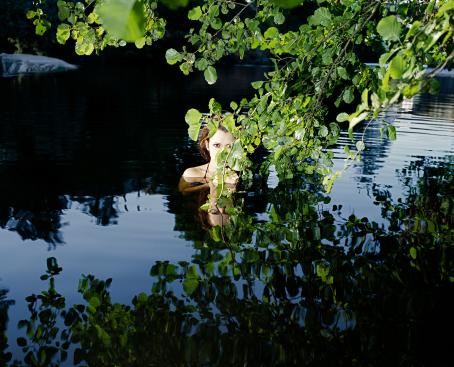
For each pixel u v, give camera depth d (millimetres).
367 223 3768
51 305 2381
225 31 3182
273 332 2195
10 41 23078
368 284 2721
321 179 5023
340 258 3078
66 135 7098
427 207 4203
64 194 4262
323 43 3521
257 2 3291
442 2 2051
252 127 3154
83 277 2699
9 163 5328
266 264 2947
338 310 2412
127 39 574
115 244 3180
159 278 2711
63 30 3020
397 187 4820
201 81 18016
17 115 8945
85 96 12328
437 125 9109
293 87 3461
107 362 1928
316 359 1990
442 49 2564
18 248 3074
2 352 1976
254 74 21953
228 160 3318
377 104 1599
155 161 5598
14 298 2443
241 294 2551
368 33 3475
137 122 8523
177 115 9516
